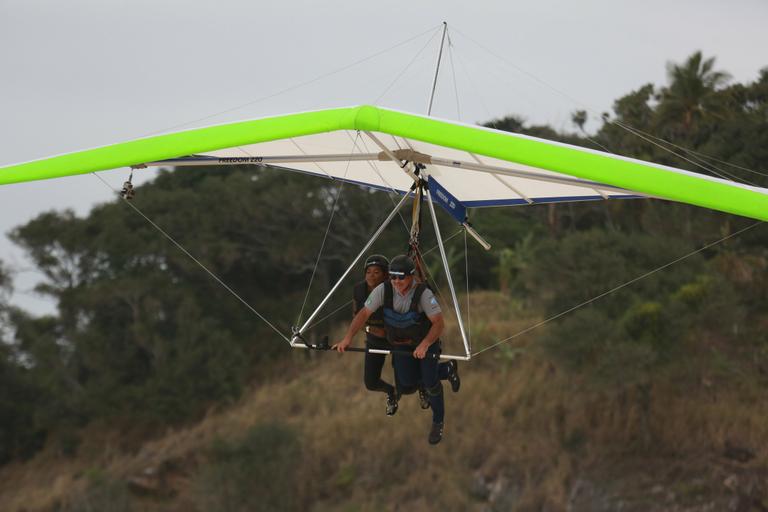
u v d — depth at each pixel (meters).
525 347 163.00
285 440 154.62
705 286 151.12
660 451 137.62
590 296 153.12
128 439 183.50
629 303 151.62
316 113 28.17
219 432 173.12
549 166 26.19
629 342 141.25
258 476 149.88
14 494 181.62
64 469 182.88
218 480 149.75
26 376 195.50
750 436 134.25
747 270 163.62
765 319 156.62
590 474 138.00
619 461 138.50
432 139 26.72
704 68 168.25
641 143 170.12
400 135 27.08
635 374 137.25
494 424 150.75
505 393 154.88
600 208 195.62
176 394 183.25
